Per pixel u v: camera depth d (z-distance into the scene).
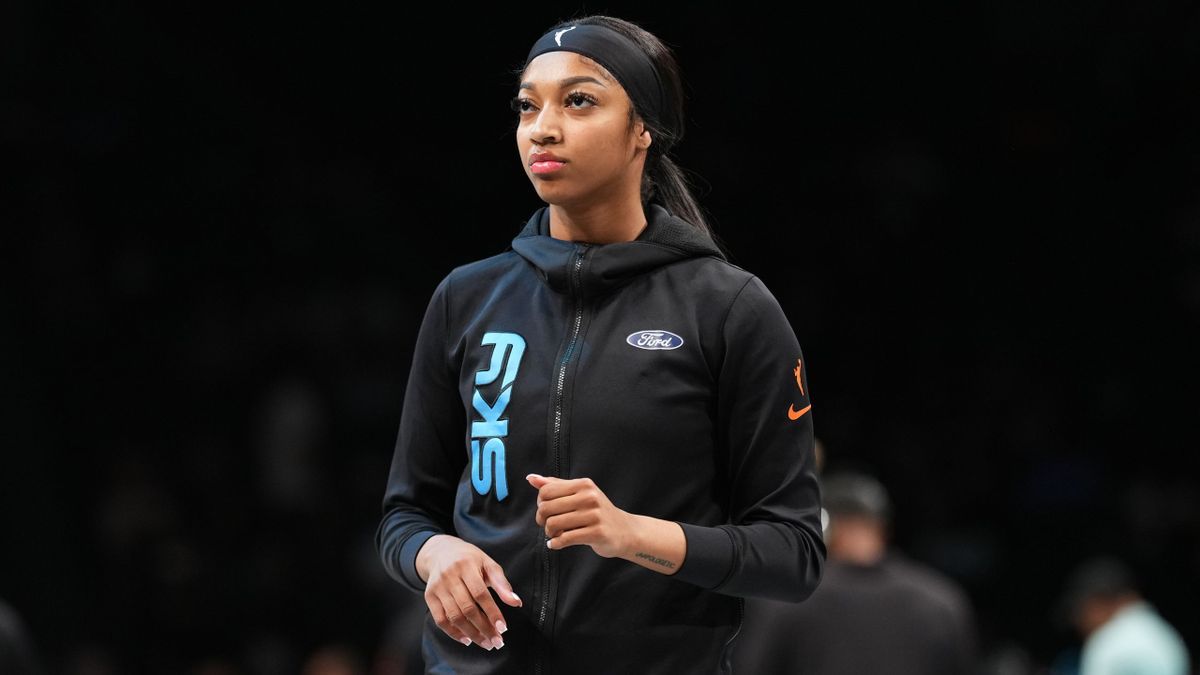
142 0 43.97
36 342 39.03
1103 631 23.64
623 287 7.39
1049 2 46.53
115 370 39.59
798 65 46.59
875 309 43.66
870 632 16.50
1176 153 45.81
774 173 45.19
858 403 41.84
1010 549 37.62
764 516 7.20
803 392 7.42
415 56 46.06
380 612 33.28
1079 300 44.19
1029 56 46.84
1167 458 40.91
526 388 7.21
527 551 7.06
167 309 41.00
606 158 7.28
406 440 7.84
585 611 7.01
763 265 44.06
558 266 7.34
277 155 44.38
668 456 7.08
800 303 43.34
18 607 34.06
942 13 47.09
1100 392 42.06
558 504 6.40
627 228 7.59
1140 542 37.09
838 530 16.91
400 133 45.88
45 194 41.38
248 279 41.94
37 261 40.38
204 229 42.53
